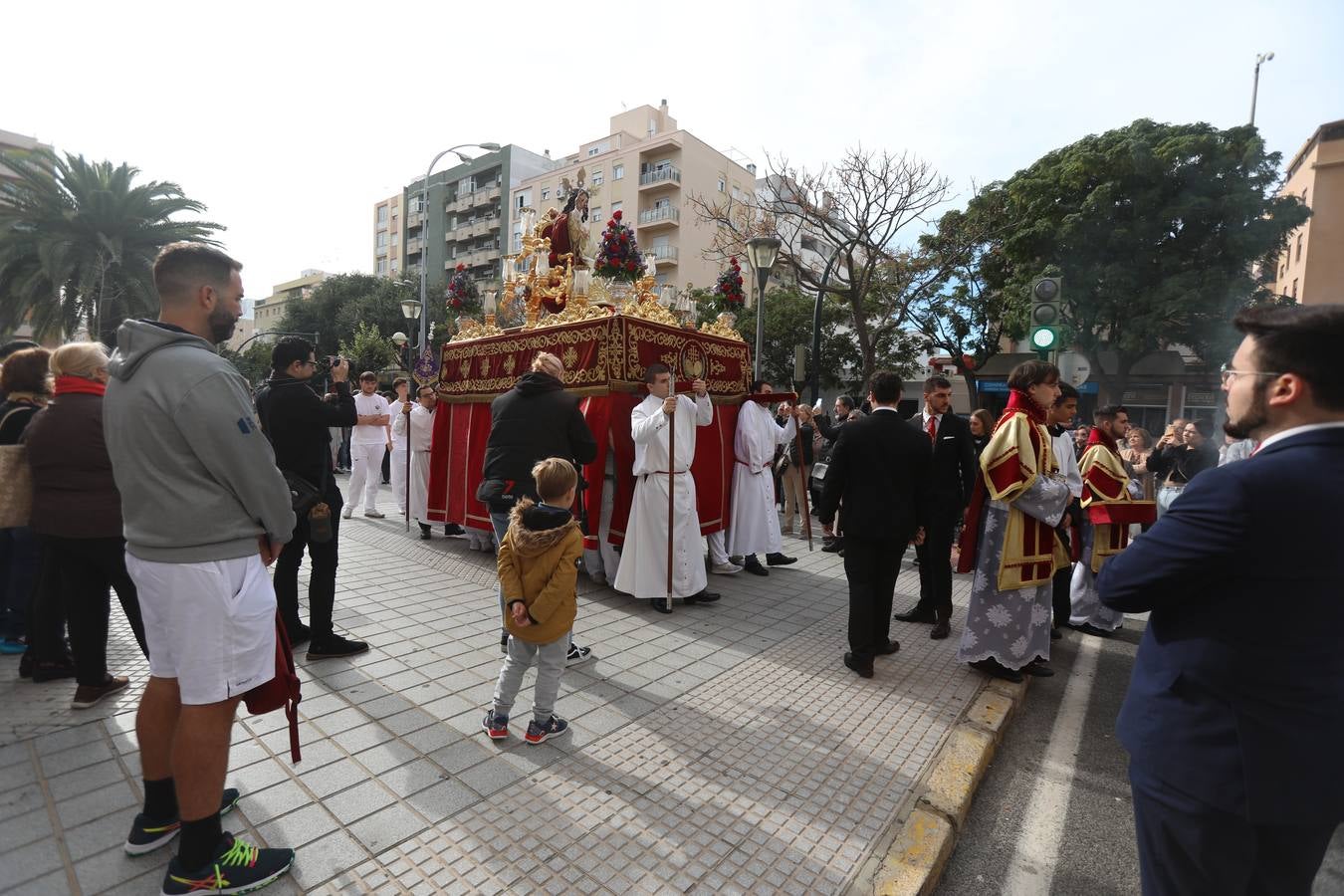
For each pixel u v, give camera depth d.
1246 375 1.55
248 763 3.02
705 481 6.46
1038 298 7.50
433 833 2.57
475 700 3.72
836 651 4.72
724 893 2.32
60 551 3.33
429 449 8.33
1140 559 1.58
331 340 39.75
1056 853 2.84
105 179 24.42
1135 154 19.08
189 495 2.14
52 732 3.26
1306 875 1.50
